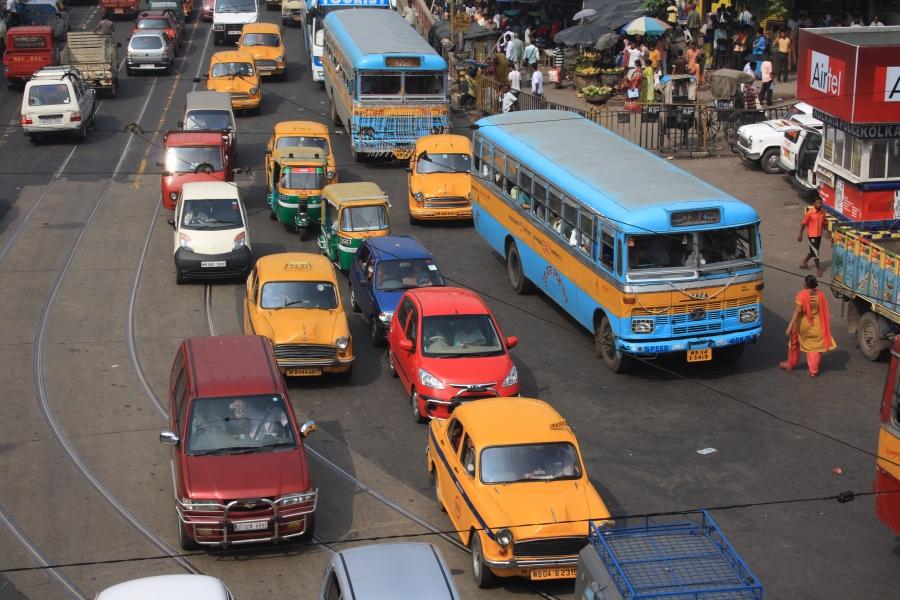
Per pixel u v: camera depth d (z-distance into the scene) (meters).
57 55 72.19
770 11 66.25
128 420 29.56
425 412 29.08
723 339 31.69
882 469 22.47
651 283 30.91
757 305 31.94
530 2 75.62
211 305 38.22
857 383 31.72
